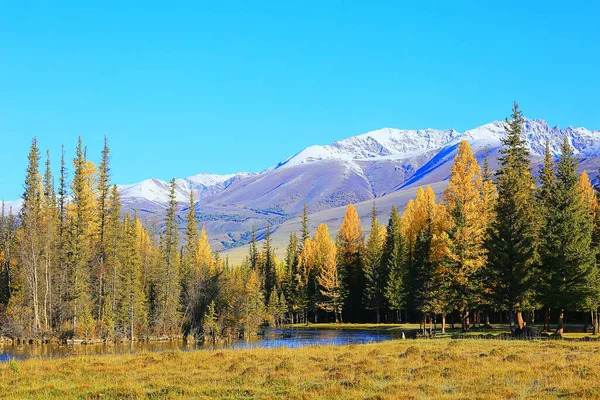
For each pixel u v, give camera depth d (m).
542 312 84.94
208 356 33.94
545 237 55.22
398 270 100.12
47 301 68.38
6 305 70.69
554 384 21.56
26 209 71.81
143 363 31.31
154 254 92.44
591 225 58.56
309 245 127.25
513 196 54.88
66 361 33.12
